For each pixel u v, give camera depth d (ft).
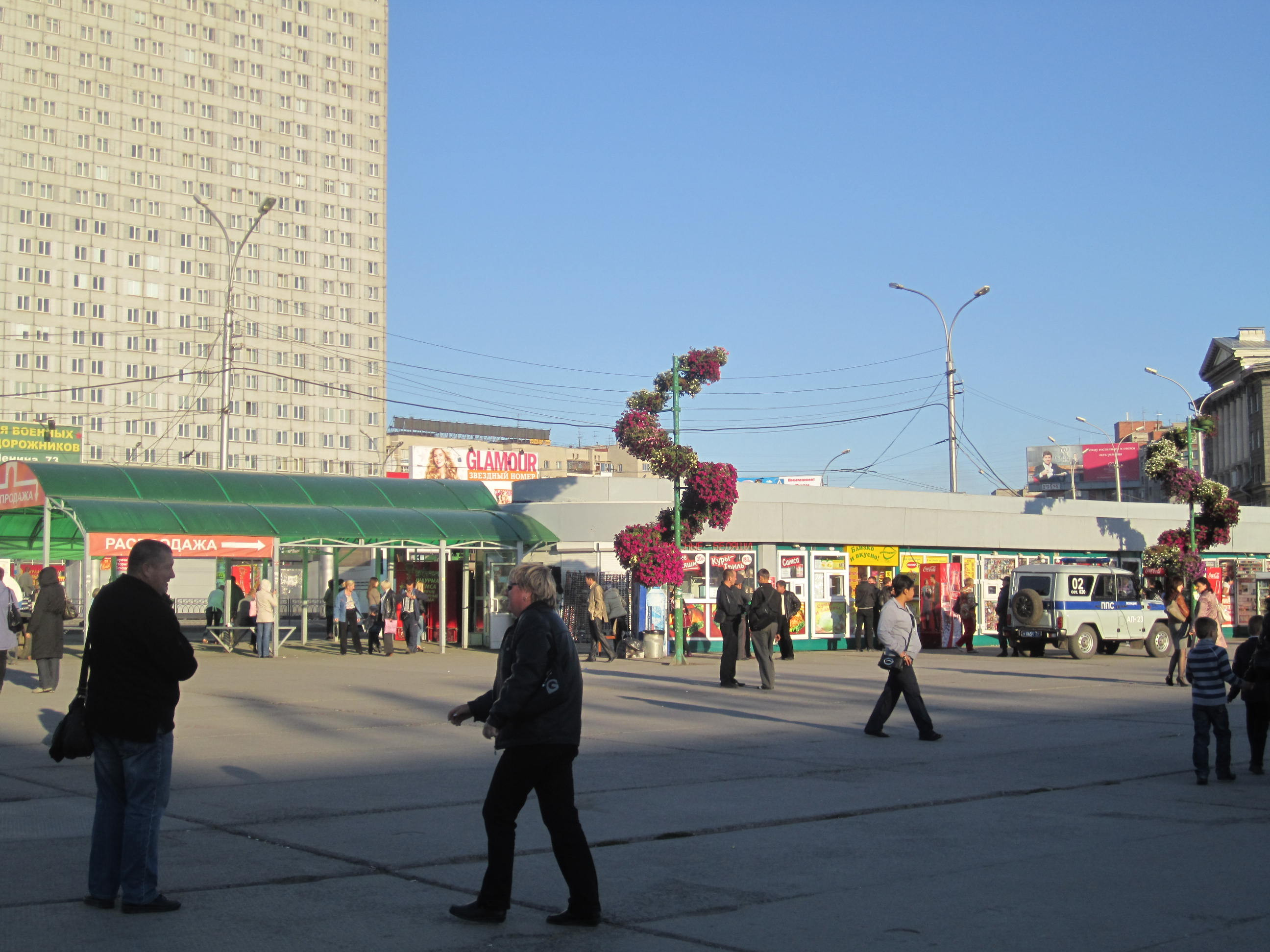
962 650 113.50
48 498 86.79
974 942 19.56
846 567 109.70
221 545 88.74
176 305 398.42
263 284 416.87
